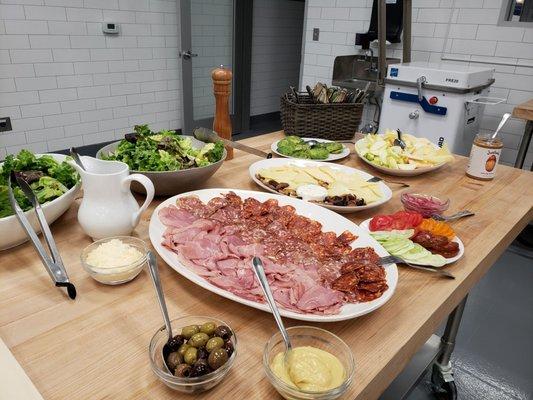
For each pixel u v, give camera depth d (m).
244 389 0.58
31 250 0.89
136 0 3.92
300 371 0.57
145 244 0.85
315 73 4.37
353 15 3.89
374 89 3.45
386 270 0.81
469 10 3.28
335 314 0.68
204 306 0.75
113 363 0.61
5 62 3.27
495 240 1.02
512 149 3.34
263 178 1.27
